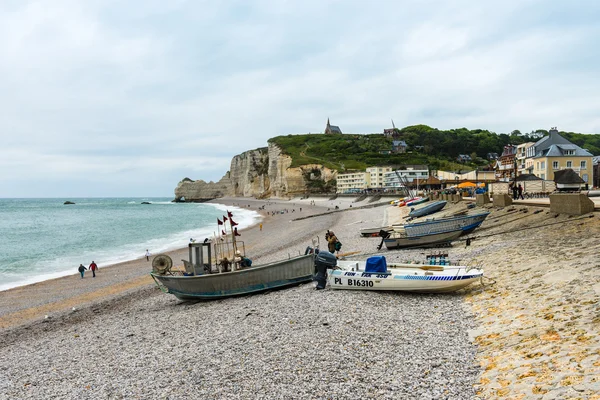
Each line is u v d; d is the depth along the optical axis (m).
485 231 30.23
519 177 60.88
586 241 17.78
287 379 9.45
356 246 34.41
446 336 10.85
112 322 19.67
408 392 8.04
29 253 52.34
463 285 15.34
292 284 21.28
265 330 13.55
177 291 22.38
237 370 10.44
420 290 16.16
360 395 8.22
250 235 64.88
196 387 9.77
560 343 8.49
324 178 190.25
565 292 11.55
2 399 11.07
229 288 21.39
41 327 21.02
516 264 17.17
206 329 15.12
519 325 10.27
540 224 26.22
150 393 9.83
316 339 11.91
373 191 151.50
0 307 26.78
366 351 10.51
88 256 49.38
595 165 84.81
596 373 6.86
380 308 14.59
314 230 59.09
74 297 28.42
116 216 134.62
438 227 29.55
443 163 188.75
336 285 18.28
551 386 6.96
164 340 14.60
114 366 12.46
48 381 12.09
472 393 7.60
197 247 22.47
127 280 33.25
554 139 86.00
